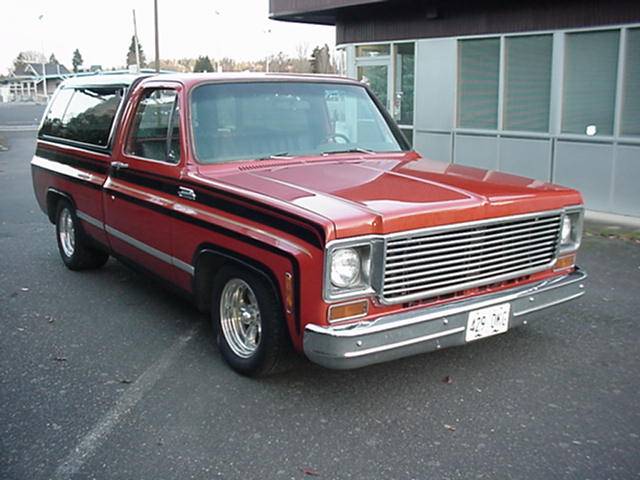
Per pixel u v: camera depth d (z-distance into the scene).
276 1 13.66
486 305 3.92
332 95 5.36
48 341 5.02
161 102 5.00
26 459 3.43
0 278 6.67
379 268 3.58
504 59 10.91
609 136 9.70
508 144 11.07
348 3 12.11
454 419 3.82
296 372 4.43
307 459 3.42
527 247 4.21
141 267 5.47
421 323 3.68
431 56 12.03
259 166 4.68
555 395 4.10
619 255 7.55
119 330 5.23
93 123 6.08
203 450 3.51
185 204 4.59
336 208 3.64
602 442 3.56
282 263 3.74
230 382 4.30
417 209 3.67
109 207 5.68
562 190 4.42
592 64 9.80
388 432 3.68
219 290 4.43
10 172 16.30
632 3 9.16
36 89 91.81
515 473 3.28
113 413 3.90
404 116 12.87
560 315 5.52
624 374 4.39
